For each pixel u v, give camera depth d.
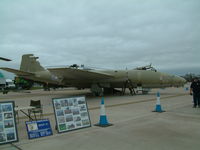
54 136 6.46
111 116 9.68
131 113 10.48
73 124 7.11
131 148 5.19
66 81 23.28
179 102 15.00
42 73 26.00
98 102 16.39
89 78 22.64
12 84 50.28
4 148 5.45
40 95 26.97
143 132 6.68
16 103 17.36
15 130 6.02
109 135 6.42
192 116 9.35
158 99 10.85
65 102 7.13
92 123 8.25
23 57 27.88
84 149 5.23
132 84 23.45
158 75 23.05
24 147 5.50
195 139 5.87
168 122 8.11
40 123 6.55
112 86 24.06
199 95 12.05
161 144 5.45
